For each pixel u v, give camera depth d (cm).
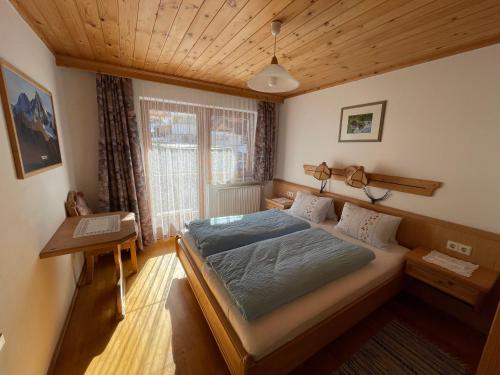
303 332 128
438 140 197
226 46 190
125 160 264
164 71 260
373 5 129
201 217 343
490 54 164
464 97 180
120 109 253
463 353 159
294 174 369
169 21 153
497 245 165
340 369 144
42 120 159
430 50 186
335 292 149
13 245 107
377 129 242
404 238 223
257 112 360
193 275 188
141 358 150
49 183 165
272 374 117
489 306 171
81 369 141
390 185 233
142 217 287
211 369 144
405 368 147
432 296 203
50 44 192
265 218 260
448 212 196
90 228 178
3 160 106
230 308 133
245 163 370
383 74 234
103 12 144
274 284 137
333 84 287
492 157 169
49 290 148
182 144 310
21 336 108
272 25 150
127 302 201
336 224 272
